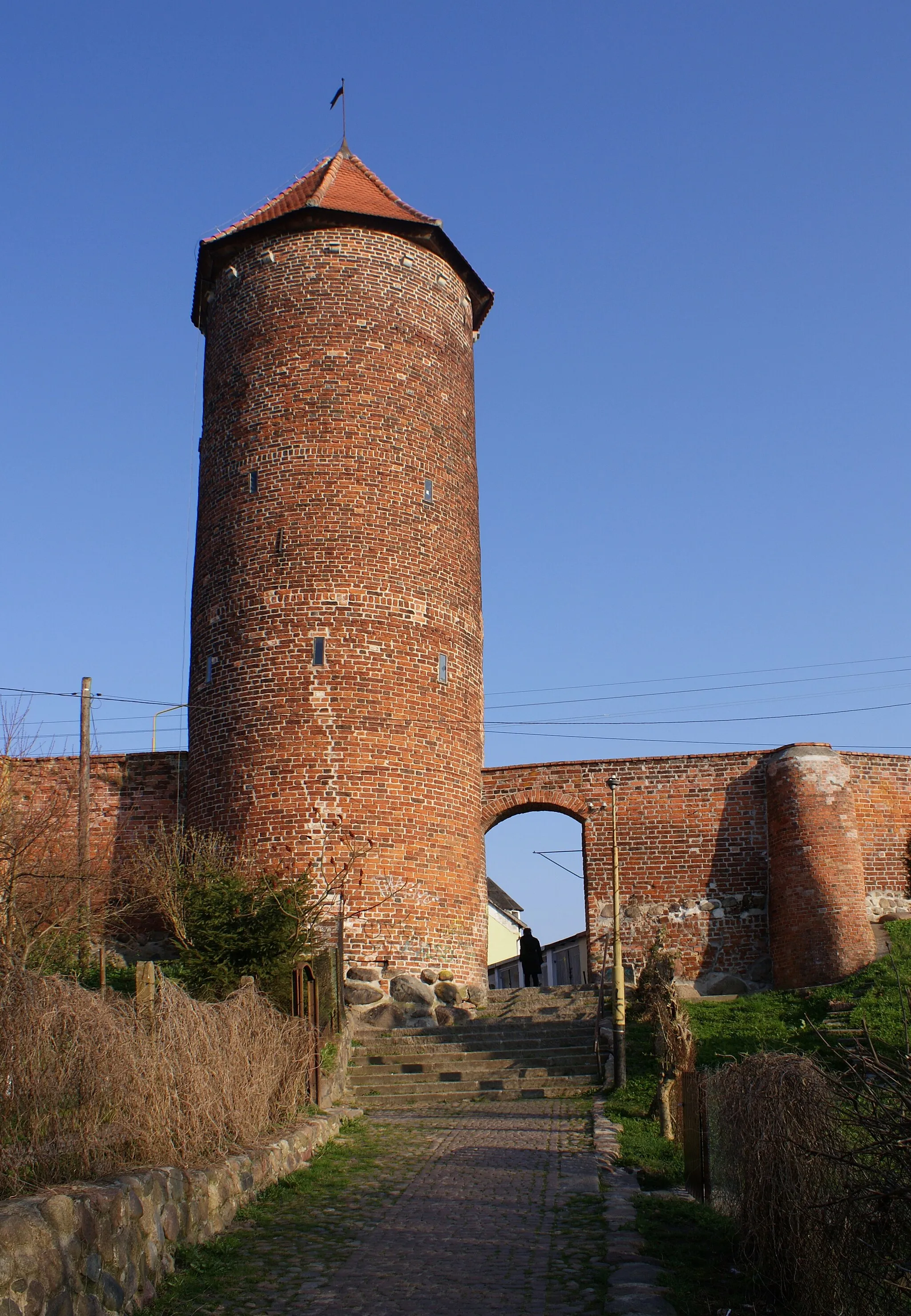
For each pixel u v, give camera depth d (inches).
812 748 1235.2
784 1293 383.2
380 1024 1018.7
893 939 1162.0
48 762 1275.8
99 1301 337.7
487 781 1307.8
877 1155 331.6
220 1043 527.8
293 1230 466.9
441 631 1179.3
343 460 1166.3
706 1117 516.1
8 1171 340.5
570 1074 892.0
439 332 1259.8
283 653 1125.1
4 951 386.0
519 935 2576.3
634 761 1296.8
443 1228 470.3
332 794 1090.1
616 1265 411.8
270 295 1219.9
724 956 1237.1
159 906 1061.1
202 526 1229.7
